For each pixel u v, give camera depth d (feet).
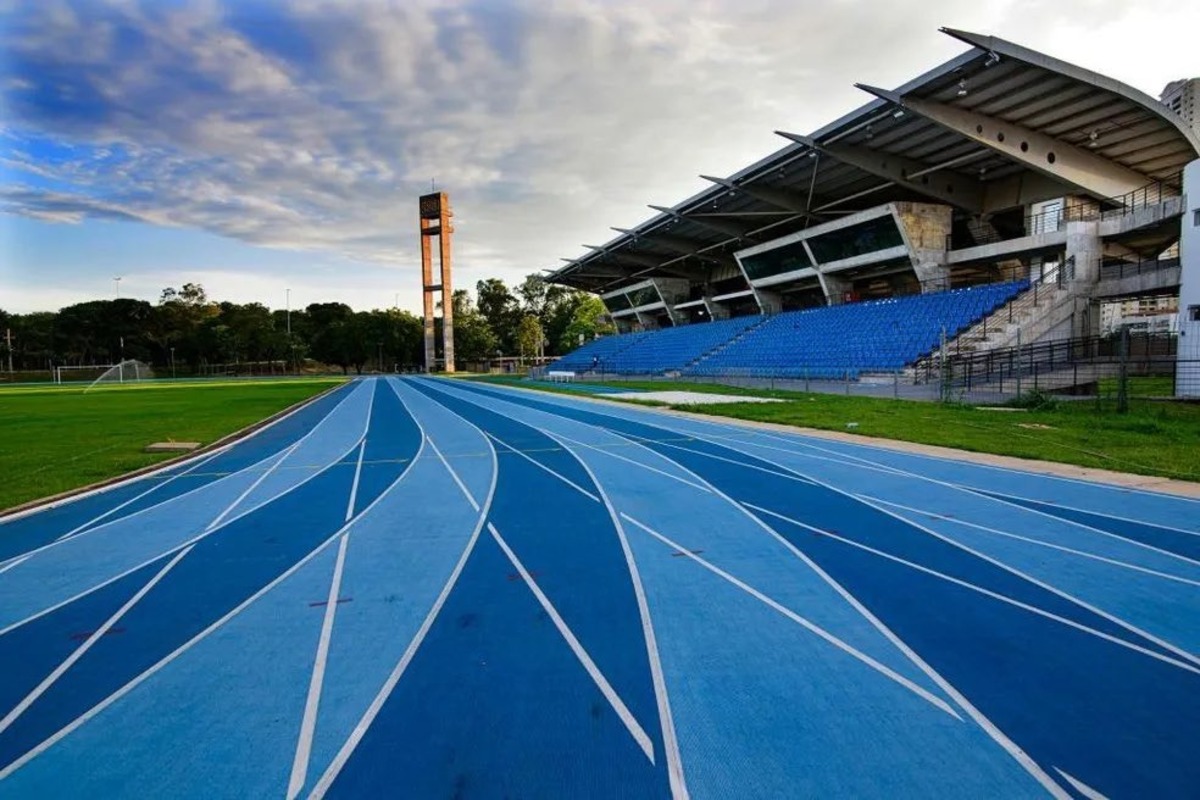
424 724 12.23
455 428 60.34
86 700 13.37
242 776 10.91
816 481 32.78
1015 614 16.52
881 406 65.46
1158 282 73.51
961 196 105.50
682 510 27.55
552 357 325.42
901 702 12.61
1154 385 78.38
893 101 77.30
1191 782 10.26
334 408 87.92
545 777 10.66
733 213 133.39
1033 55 67.46
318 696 13.30
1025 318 80.23
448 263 274.98
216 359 326.24
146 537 24.90
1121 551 21.20
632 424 60.08
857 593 18.04
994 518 25.35
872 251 112.98
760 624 16.16
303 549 23.04
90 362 327.06
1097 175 89.92
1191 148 87.20
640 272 206.49
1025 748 11.16
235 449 48.60
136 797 10.52
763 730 11.78
